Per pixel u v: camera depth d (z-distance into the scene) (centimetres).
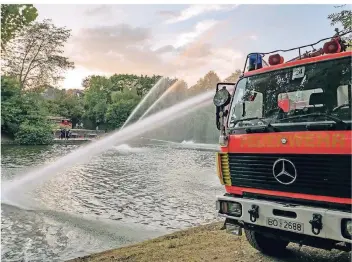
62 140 4888
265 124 496
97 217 988
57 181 1633
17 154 3072
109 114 7512
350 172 404
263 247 577
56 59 5488
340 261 550
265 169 483
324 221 409
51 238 795
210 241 670
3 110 4425
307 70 488
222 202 521
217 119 571
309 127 441
